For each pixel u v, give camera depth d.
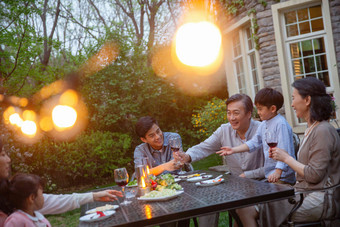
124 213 1.98
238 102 3.16
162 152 3.58
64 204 2.25
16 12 7.96
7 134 5.86
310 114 2.45
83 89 9.41
